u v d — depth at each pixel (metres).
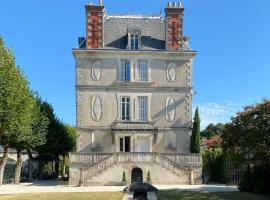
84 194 32.75
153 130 48.53
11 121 37.97
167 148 48.91
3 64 37.97
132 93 49.41
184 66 50.00
